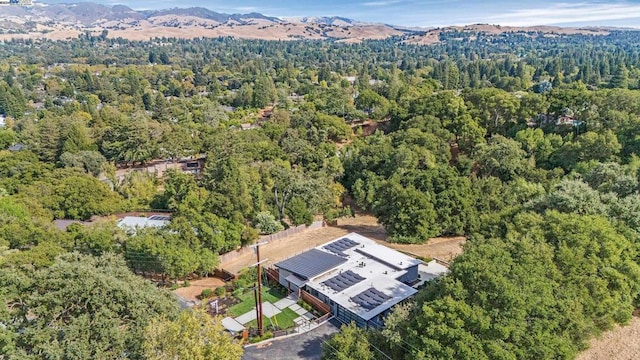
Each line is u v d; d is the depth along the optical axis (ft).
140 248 162.61
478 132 285.64
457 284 103.60
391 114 363.97
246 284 167.94
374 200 244.63
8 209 189.37
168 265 161.58
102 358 92.38
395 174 232.73
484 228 161.79
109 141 322.96
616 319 115.65
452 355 92.07
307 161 279.69
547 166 249.14
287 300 157.99
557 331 101.04
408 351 100.48
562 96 286.05
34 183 237.66
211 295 163.32
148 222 209.56
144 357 93.56
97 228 172.55
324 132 333.62
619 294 111.65
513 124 300.40
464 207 203.92
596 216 132.46
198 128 363.76
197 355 88.02
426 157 260.42
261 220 213.05
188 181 233.96
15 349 88.53
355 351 102.99
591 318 110.42
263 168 247.09
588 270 112.06
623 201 146.30
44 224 181.47
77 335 92.63
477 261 107.34
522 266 107.14
